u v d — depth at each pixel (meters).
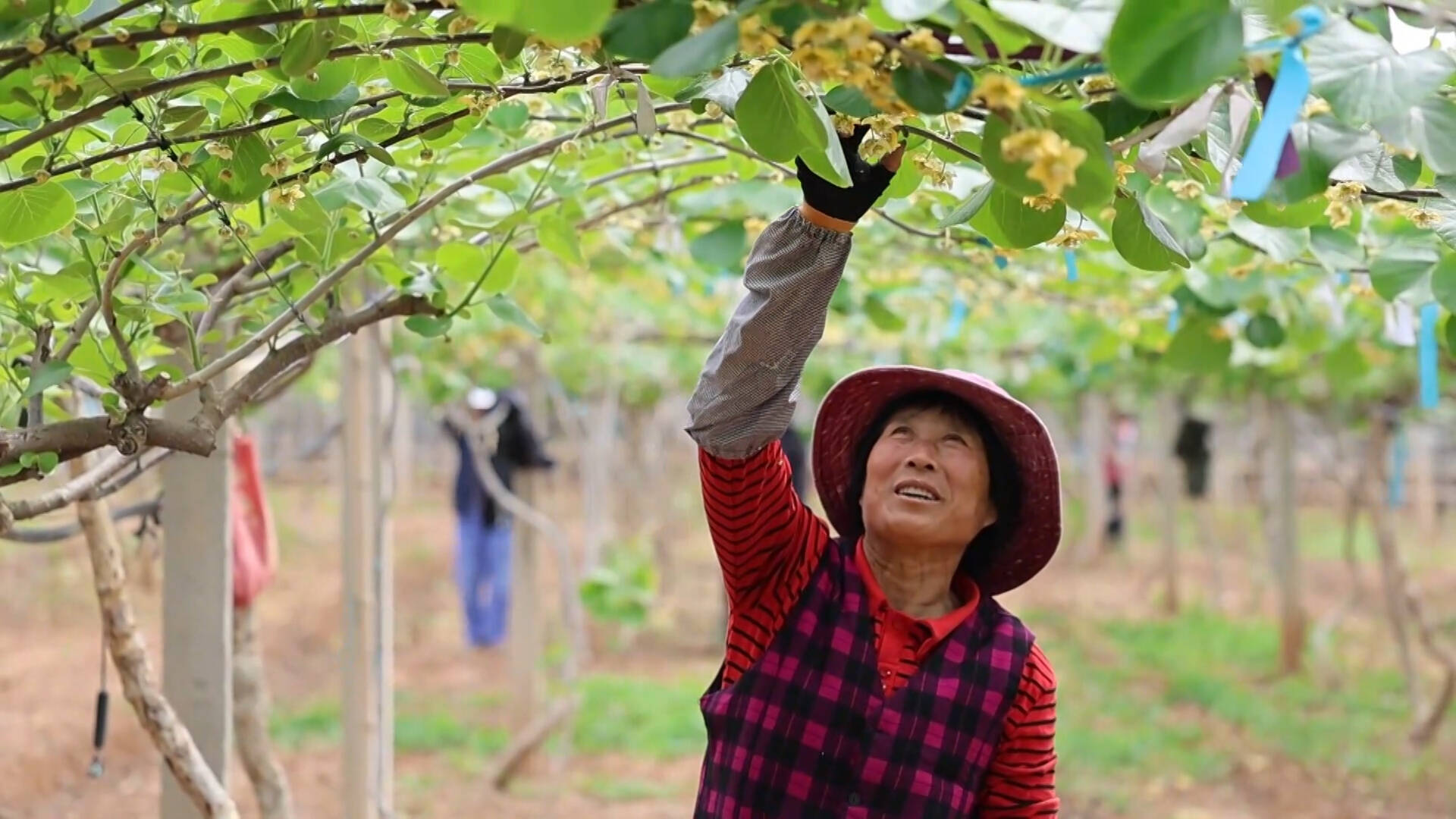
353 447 3.80
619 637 9.52
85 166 1.57
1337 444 8.27
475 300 2.61
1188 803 5.98
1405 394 7.30
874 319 3.77
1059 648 9.64
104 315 1.69
